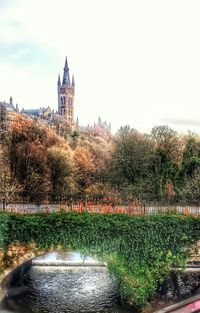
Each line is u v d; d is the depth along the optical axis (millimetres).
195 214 33750
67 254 45812
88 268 44312
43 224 30125
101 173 77562
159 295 32719
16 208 34594
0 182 66750
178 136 76000
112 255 31141
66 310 33062
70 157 78438
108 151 84562
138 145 72000
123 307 33281
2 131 80438
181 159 70750
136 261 31594
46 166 74500
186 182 63281
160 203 37875
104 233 30969
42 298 35438
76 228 30516
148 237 31672
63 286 38312
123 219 31453
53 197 38906
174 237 32156
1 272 29812
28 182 70125
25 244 29953
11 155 74500
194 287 33500
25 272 41188
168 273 32812
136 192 56406
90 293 36656
